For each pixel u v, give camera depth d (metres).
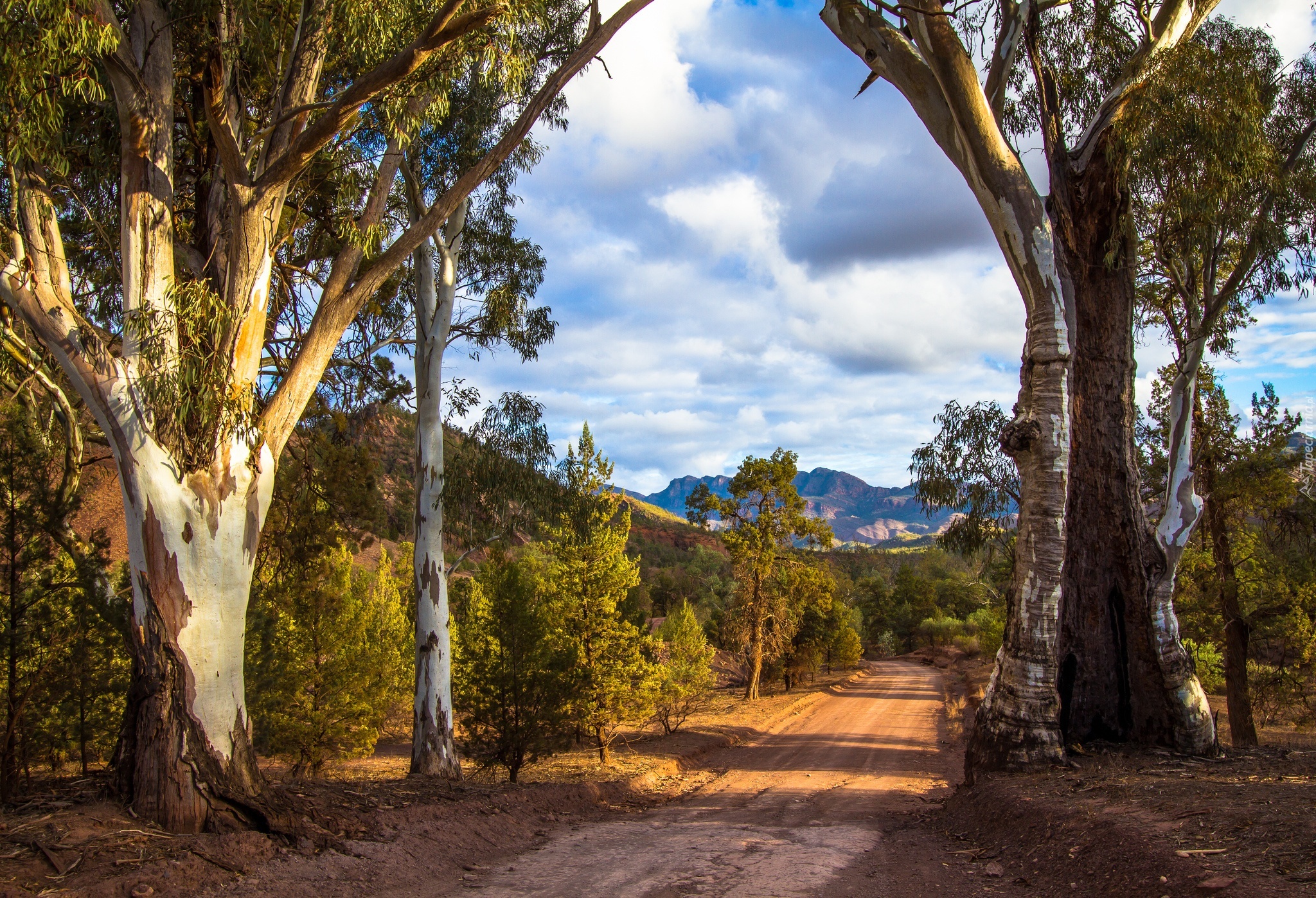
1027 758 10.31
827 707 36.44
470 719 14.02
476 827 8.66
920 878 6.73
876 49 12.04
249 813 6.98
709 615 58.44
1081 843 6.37
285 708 15.64
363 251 9.29
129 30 8.04
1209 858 5.00
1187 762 9.96
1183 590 20.78
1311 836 4.91
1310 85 13.78
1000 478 17.64
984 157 11.18
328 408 16.59
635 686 18.59
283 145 8.74
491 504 15.09
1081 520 11.89
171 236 7.86
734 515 37.94
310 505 16.30
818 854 7.66
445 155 15.38
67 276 7.41
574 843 8.63
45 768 12.70
